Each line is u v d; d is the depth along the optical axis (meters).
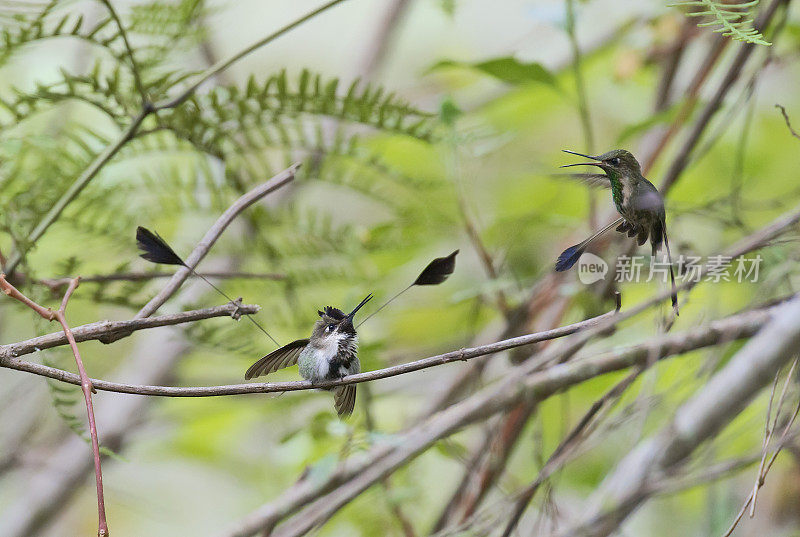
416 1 13.68
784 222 6.04
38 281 5.64
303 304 8.04
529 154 12.18
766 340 6.31
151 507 11.59
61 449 10.54
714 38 8.33
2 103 5.74
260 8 15.12
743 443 8.84
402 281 10.34
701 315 6.66
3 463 10.04
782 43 10.48
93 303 6.17
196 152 6.59
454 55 14.40
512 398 6.48
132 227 7.09
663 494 6.97
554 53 12.53
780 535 8.92
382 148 9.72
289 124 6.32
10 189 6.05
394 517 7.77
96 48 8.45
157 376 10.60
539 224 8.46
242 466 11.66
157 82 5.73
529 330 7.79
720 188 11.60
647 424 7.86
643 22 10.11
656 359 6.13
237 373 10.52
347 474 6.70
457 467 10.14
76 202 6.76
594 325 4.05
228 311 4.44
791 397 6.61
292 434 6.77
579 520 6.95
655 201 4.68
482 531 6.61
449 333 11.15
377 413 9.84
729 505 9.30
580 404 10.17
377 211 11.72
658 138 9.07
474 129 7.31
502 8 14.49
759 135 11.93
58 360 5.31
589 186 4.97
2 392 10.36
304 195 11.17
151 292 6.44
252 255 7.59
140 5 6.09
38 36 5.45
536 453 7.00
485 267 7.72
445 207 7.89
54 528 12.34
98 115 9.52
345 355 4.62
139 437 10.93
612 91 12.77
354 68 12.02
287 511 6.60
